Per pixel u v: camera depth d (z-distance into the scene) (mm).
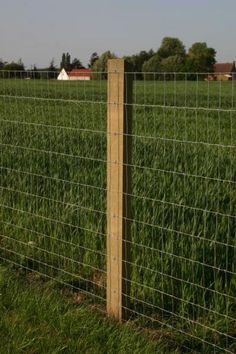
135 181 5816
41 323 3934
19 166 6688
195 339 3754
